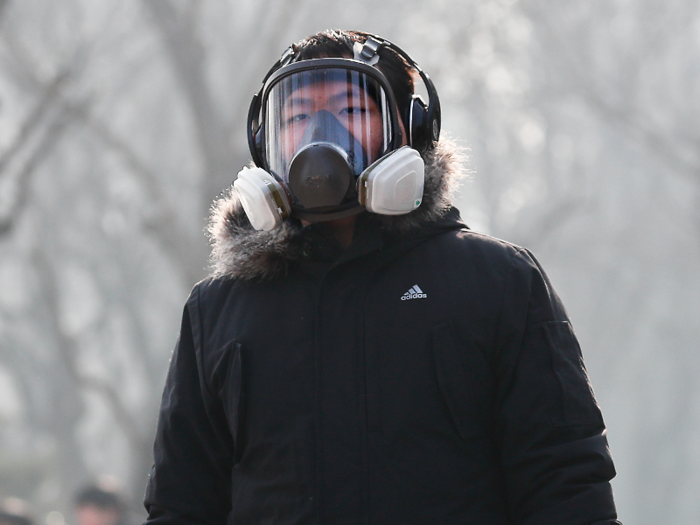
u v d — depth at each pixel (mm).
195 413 6895
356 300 6336
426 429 6059
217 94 51188
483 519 6082
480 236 6590
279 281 6633
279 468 6242
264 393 6348
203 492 6922
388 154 6410
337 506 6000
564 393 6082
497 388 6262
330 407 6160
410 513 5945
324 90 6566
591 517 5883
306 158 6340
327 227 6742
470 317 6191
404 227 6449
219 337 6656
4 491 80500
